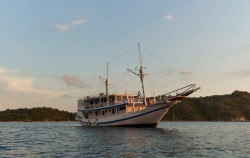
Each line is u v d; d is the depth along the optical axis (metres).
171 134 58.25
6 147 38.19
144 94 78.69
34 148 36.75
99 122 84.19
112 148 35.53
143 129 70.62
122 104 76.75
